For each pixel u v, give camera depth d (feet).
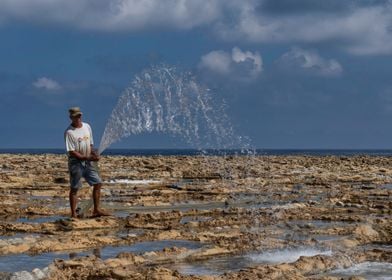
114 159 182.80
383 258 41.55
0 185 87.35
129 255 40.55
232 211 64.28
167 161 169.17
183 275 35.22
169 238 48.37
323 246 45.52
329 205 69.97
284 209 66.13
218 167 136.56
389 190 88.69
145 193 80.64
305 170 133.59
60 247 44.01
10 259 40.32
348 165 160.86
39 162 159.74
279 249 44.52
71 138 56.39
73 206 57.47
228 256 42.24
